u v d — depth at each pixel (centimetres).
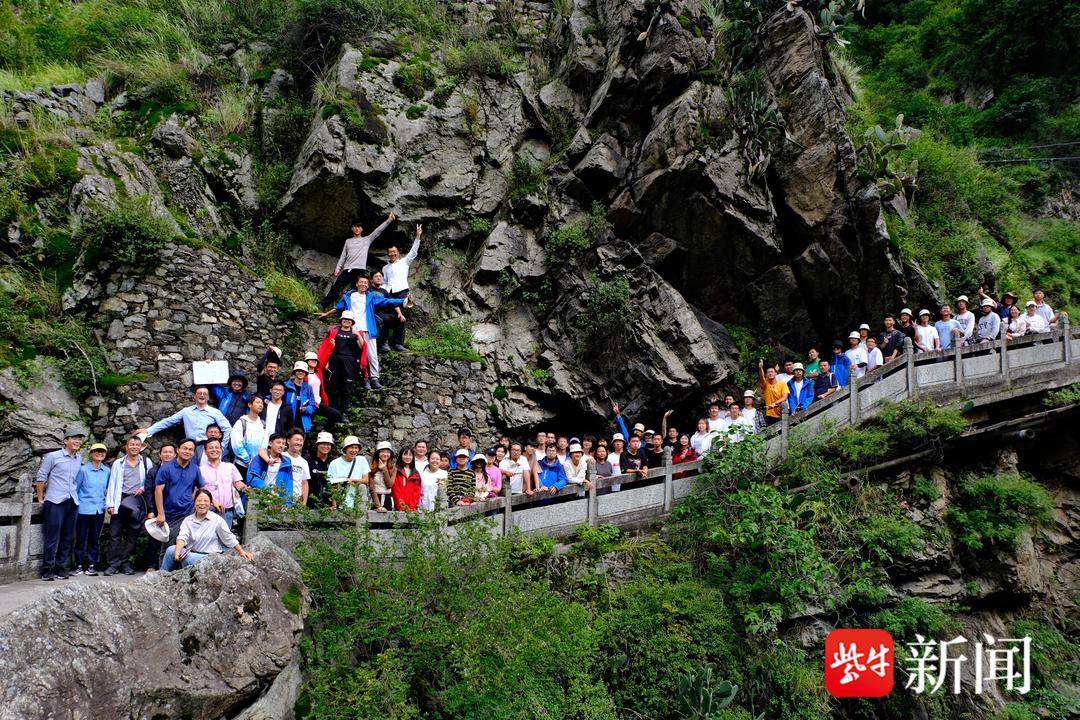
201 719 550
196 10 1563
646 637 844
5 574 699
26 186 1099
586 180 1425
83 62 1418
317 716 631
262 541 666
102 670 509
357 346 1105
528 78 1581
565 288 1384
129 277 1063
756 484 955
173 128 1320
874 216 1355
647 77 1423
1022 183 2130
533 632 734
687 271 1393
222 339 1110
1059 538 1166
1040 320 1317
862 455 1033
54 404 943
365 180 1349
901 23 2780
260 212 1374
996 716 972
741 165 1366
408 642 705
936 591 1017
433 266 1405
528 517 914
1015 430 1170
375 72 1444
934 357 1170
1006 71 2383
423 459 923
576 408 1330
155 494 746
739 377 1346
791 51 1445
